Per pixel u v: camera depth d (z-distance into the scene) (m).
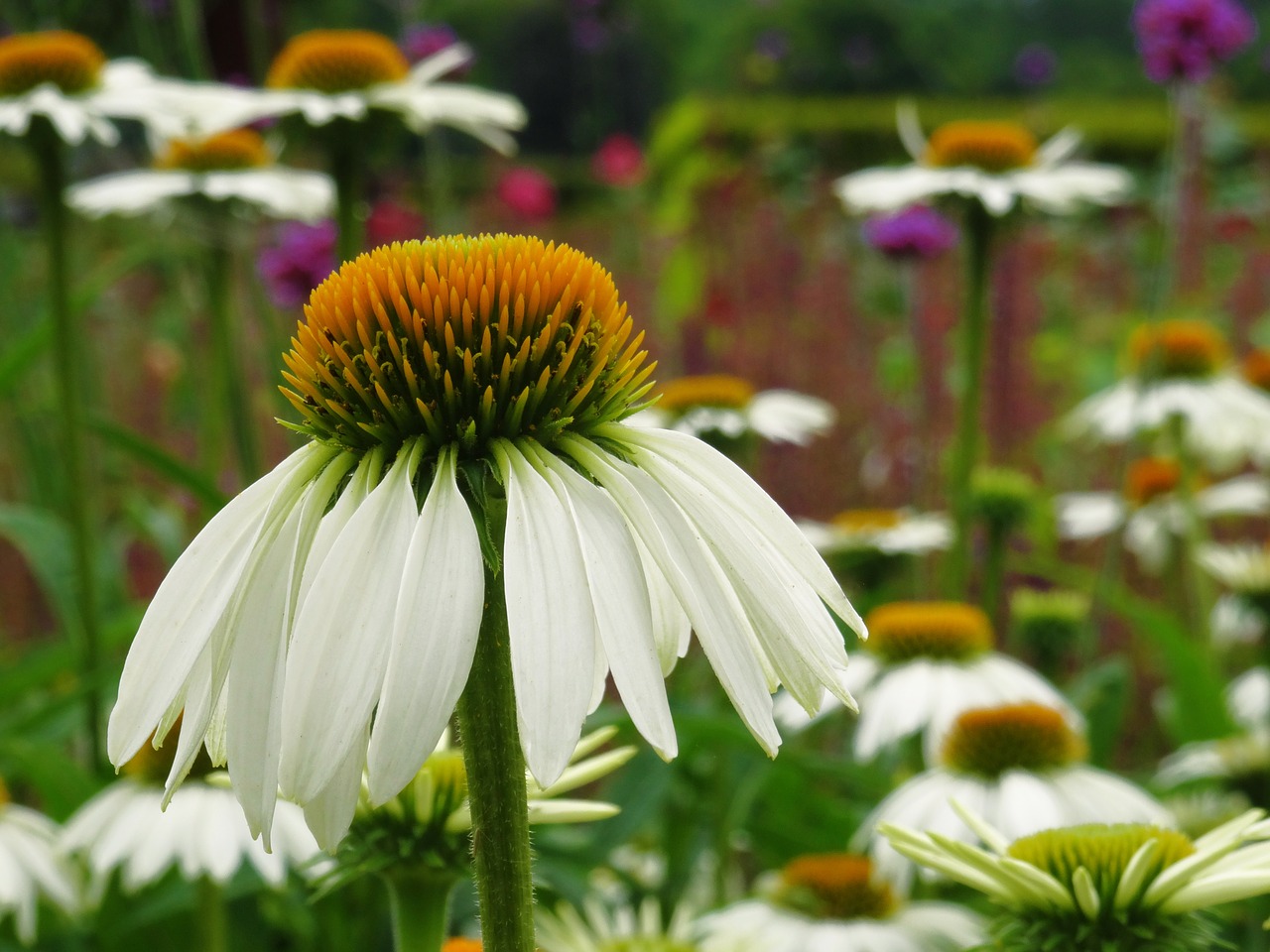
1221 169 2.09
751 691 0.59
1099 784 1.14
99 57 1.27
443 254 0.70
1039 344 1.74
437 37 1.44
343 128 1.24
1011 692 1.21
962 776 1.14
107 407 1.55
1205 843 0.86
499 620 0.63
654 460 0.67
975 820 0.96
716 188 1.77
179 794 1.10
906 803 1.14
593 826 1.17
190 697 0.61
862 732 1.20
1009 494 1.33
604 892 1.18
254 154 1.33
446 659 0.55
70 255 1.24
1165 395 1.38
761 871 1.28
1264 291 1.67
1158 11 1.30
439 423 0.65
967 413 1.29
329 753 0.53
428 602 0.56
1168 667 1.31
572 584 0.58
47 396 1.36
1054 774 1.14
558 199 3.57
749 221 1.75
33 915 1.10
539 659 0.56
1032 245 1.79
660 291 1.73
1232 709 1.31
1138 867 0.82
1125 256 1.86
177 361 1.58
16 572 1.39
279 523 0.63
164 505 1.44
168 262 1.47
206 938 1.12
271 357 1.30
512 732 0.63
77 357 1.23
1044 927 0.85
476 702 0.63
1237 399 1.38
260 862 1.09
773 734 0.58
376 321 0.68
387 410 0.66
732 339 1.55
